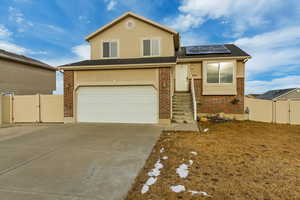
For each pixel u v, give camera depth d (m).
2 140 6.53
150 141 6.09
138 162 4.16
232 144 5.68
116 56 12.63
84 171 3.69
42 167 3.92
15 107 11.48
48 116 11.27
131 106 9.62
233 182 3.11
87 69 9.84
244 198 2.60
